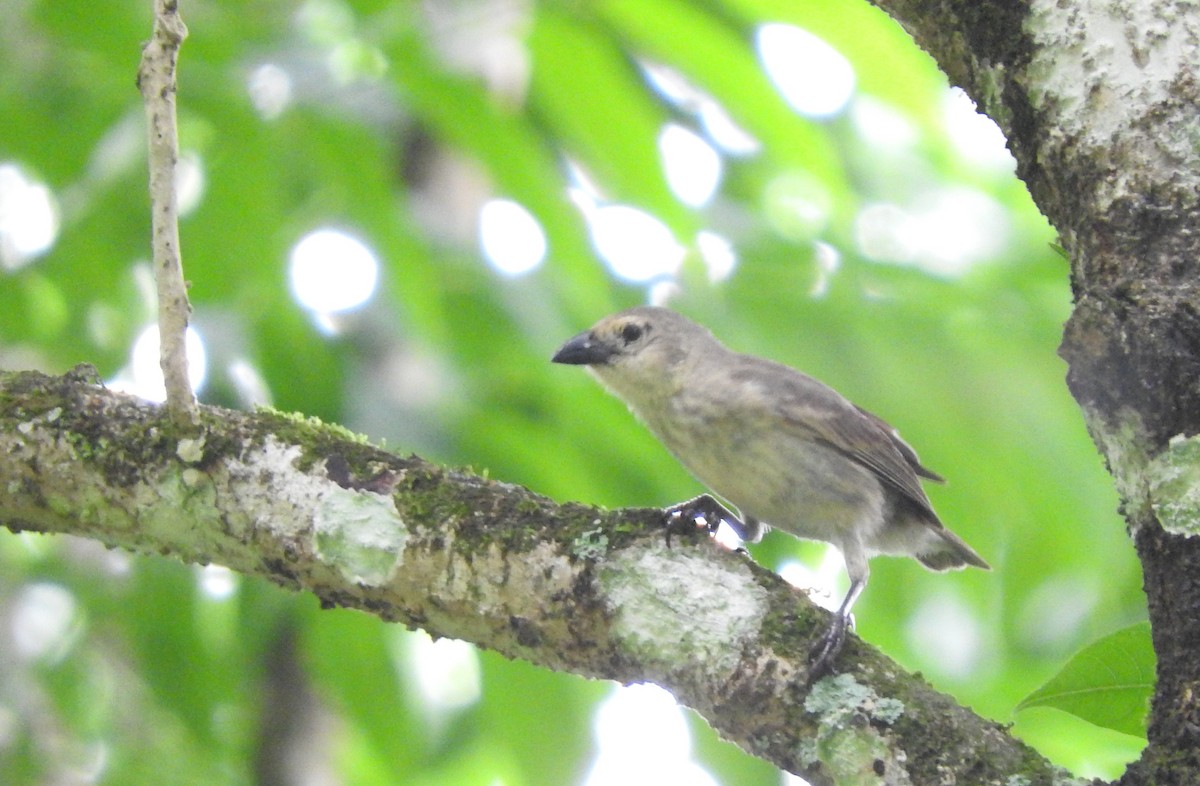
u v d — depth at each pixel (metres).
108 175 10.68
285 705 12.21
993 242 13.31
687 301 10.73
